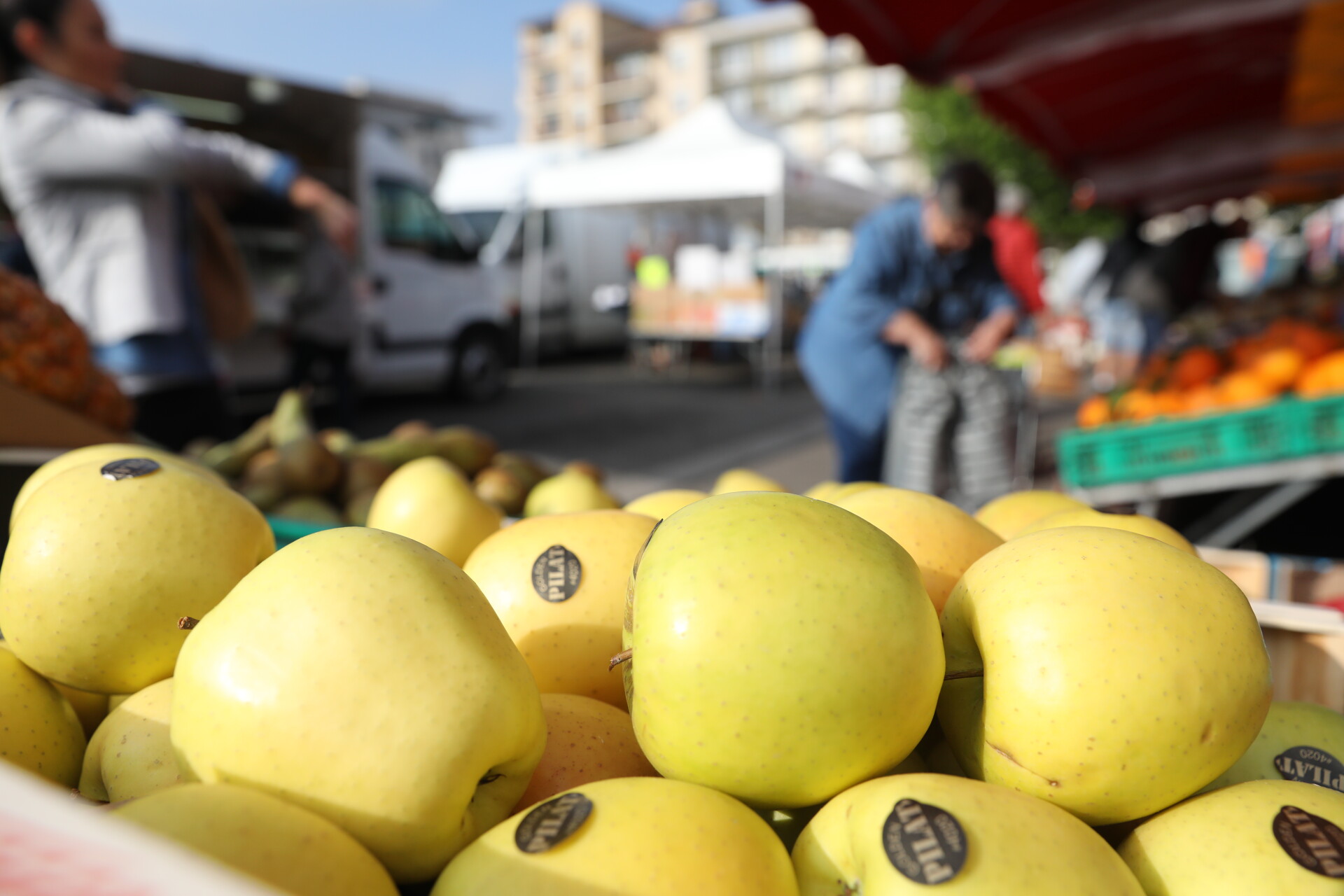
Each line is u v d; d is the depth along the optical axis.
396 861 0.67
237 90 6.39
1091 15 4.12
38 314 1.90
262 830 0.59
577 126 78.06
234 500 0.97
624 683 0.85
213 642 0.70
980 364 3.50
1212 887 0.70
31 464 1.75
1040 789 0.76
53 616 0.86
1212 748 0.73
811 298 14.82
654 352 12.48
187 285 2.74
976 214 3.31
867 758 0.73
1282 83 6.00
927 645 0.74
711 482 5.94
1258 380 3.00
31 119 2.35
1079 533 0.84
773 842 0.70
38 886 0.36
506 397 9.77
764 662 0.70
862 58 4.62
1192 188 10.06
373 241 7.80
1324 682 1.19
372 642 0.68
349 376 5.80
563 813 0.67
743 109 71.38
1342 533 3.62
